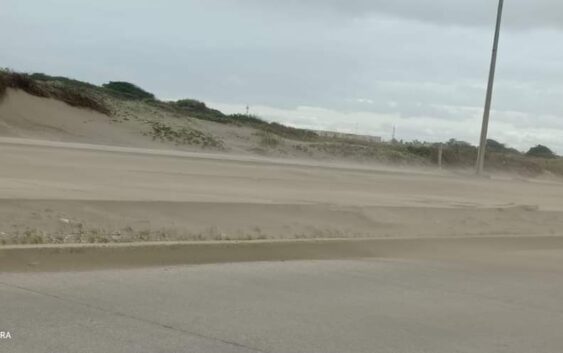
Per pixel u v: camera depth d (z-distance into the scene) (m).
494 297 9.72
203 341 6.72
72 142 40.19
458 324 8.08
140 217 12.23
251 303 8.29
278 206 14.72
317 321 7.72
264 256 11.20
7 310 7.20
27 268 8.88
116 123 50.22
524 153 105.94
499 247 14.76
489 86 40.53
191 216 12.94
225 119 63.97
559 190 38.72
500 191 30.88
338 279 10.11
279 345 6.78
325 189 21.45
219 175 22.28
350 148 60.38
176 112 59.09
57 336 6.53
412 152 65.25
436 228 15.59
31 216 11.02
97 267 9.40
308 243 11.85
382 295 9.29
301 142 60.78
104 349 6.27
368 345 6.97
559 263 13.31
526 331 7.96
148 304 7.86
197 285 8.96
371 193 21.95
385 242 12.95
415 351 6.88
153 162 24.77
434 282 10.46
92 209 12.05
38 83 49.12
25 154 21.89
